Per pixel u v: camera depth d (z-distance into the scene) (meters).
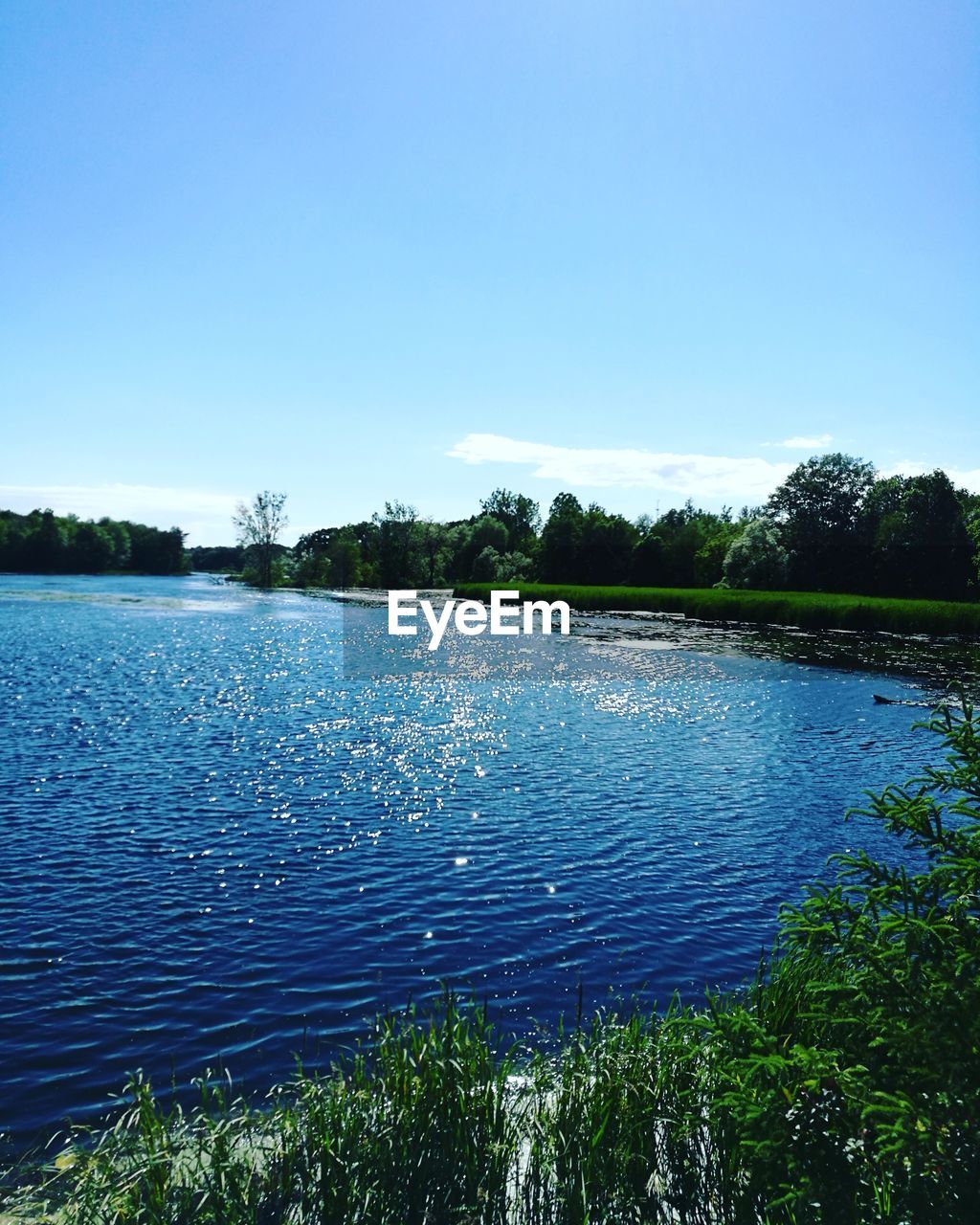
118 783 16.67
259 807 15.42
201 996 8.63
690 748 21.59
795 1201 3.71
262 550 130.75
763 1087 3.94
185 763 18.50
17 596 82.88
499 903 11.31
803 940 4.58
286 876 12.12
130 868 12.20
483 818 15.17
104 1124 6.48
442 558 126.88
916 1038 3.52
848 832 14.80
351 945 9.96
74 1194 4.89
